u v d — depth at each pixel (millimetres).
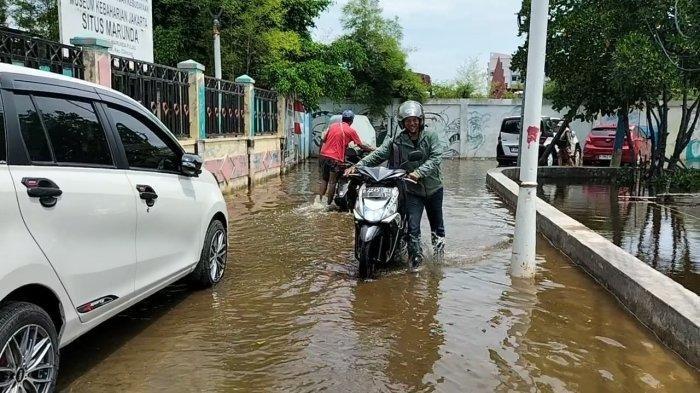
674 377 3779
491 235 8219
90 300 3574
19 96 3291
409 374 3803
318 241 7664
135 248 4105
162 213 4500
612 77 10875
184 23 16891
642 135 19844
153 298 5301
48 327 3131
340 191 9742
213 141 11531
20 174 3094
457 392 3566
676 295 4492
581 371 3859
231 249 7211
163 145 4828
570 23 12352
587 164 20125
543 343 4316
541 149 19625
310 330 4559
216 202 5633
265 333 4488
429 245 7512
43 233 3148
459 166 22219
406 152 6461
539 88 5918
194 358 4023
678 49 9555
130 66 8492
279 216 9531
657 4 10430
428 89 29812
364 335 4461
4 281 2834
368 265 5969
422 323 4715
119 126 4223
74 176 3510
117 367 3873
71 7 7734
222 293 5469
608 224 9078
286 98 18328
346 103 26109
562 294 5488
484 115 27609
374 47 25375
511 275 6109
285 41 17719
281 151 17531
